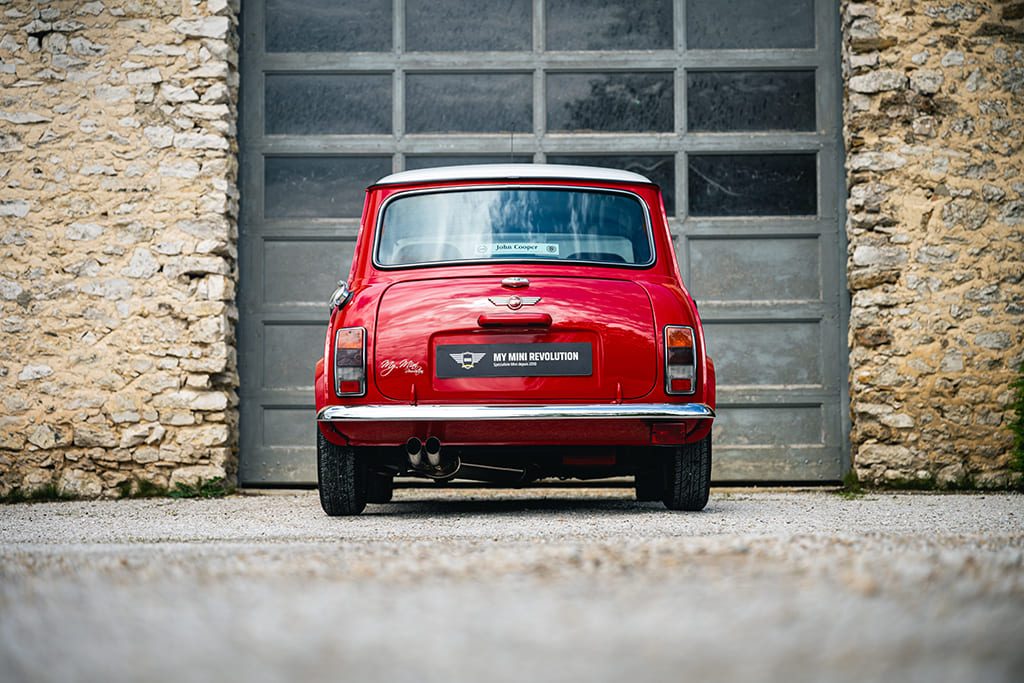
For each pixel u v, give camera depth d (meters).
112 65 8.28
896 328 8.20
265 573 2.69
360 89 8.73
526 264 5.50
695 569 2.65
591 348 5.19
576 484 8.08
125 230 8.20
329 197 8.69
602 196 5.68
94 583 2.55
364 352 5.22
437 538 4.34
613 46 8.74
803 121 8.70
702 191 8.66
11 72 8.27
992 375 8.17
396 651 1.72
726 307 8.55
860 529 4.81
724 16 8.75
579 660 1.63
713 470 8.46
